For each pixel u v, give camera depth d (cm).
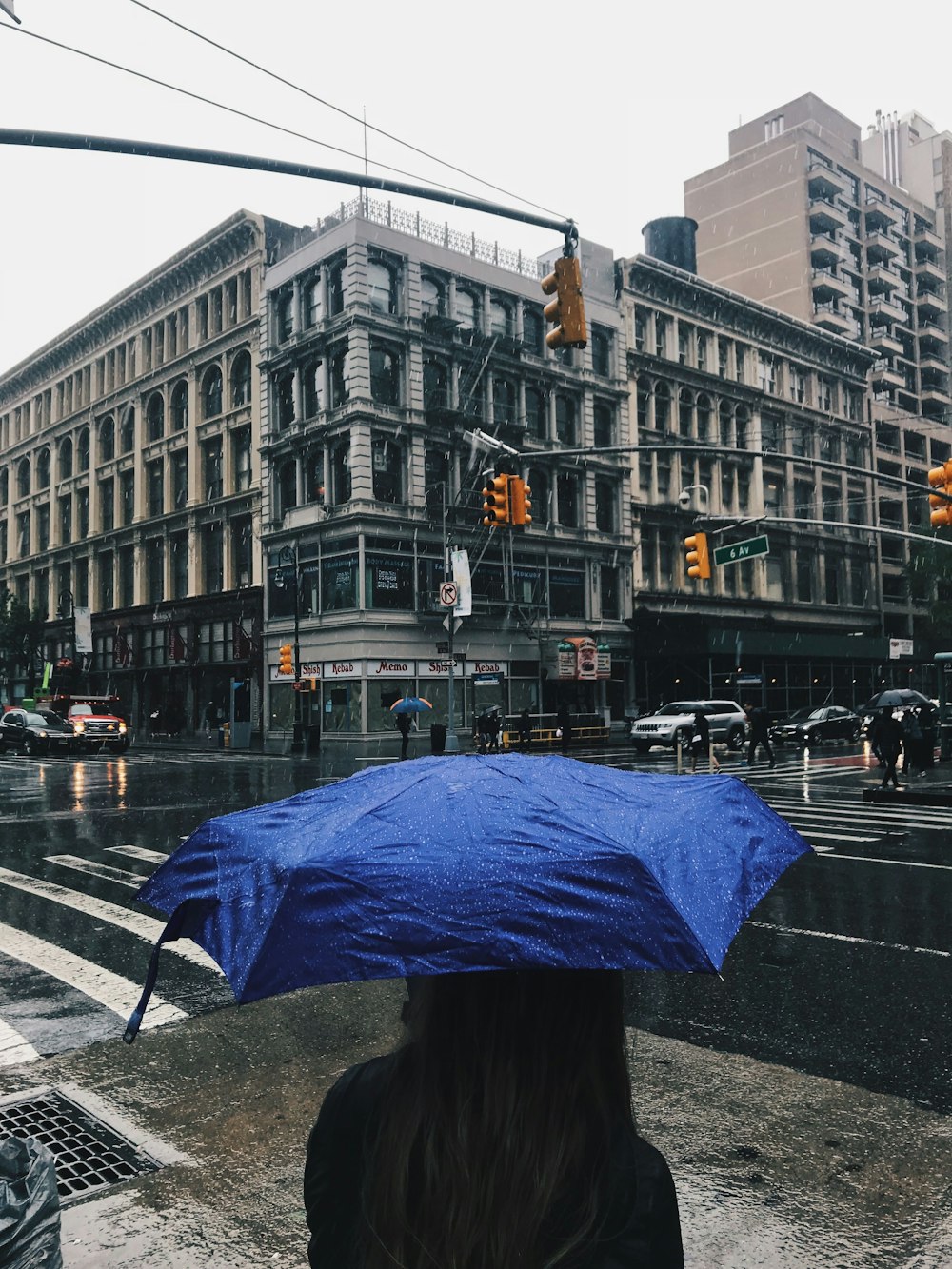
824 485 5888
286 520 4162
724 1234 328
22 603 6066
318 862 147
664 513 4897
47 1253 227
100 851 1284
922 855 1191
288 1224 344
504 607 4159
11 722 3759
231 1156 399
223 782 2295
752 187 6781
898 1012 598
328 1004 617
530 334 4459
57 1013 615
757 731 2612
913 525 6738
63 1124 438
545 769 184
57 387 5912
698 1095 454
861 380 6238
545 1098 130
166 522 4891
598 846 151
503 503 1836
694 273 5222
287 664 3488
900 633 6334
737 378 5403
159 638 4919
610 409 4725
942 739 2628
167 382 4934
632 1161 133
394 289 3956
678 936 141
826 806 1694
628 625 4684
